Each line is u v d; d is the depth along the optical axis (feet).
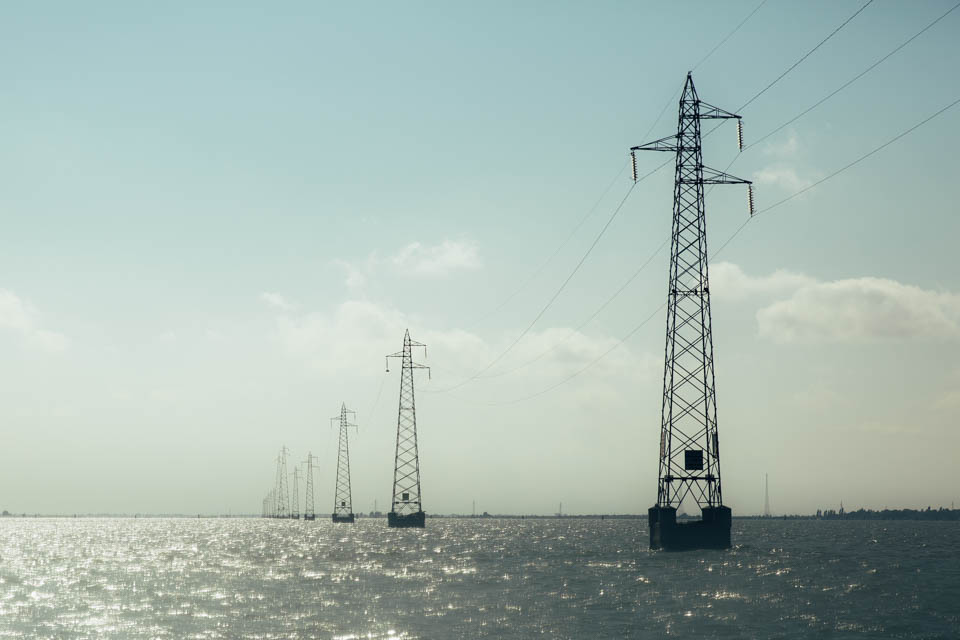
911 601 248.52
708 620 216.74
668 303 349.20
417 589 293.84
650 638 194.08
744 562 362.12
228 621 224.74
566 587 291.17
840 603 244.83
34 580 345.31
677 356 350.43
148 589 304.91
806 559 417.69
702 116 350.84
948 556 471.21
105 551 580.30
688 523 366.22
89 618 233.14
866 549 557.74
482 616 227.81
